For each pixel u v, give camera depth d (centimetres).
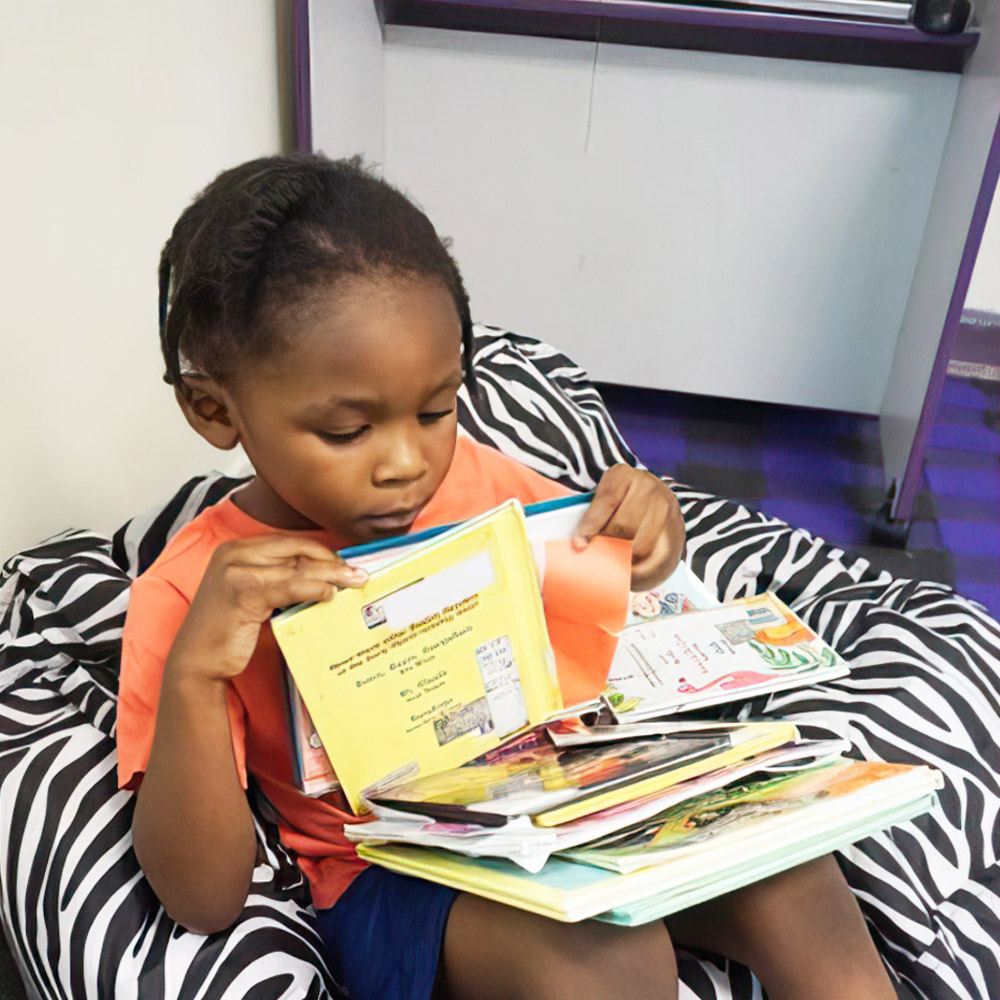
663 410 245
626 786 78
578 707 91
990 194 181
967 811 115
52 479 143
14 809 101
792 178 212
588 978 78
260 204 77
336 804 96
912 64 198
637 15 197
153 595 91
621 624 91
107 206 147
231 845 84
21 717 112
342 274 74
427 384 77
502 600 84
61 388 142
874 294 221
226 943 92
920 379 202
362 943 91
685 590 122
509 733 88
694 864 73
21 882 98
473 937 84
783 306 226
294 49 184
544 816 75
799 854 77
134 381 161
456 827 77
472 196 224
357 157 88
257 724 93
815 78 203
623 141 214
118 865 96
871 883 106
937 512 216
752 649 110
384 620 80
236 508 95
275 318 75
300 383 75
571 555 88
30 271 131
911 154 207
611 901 70
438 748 86
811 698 123
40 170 131
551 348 179
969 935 109
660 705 100
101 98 142
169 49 158
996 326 264
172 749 81
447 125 218
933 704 121
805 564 151
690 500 162
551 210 223
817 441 236
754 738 85
